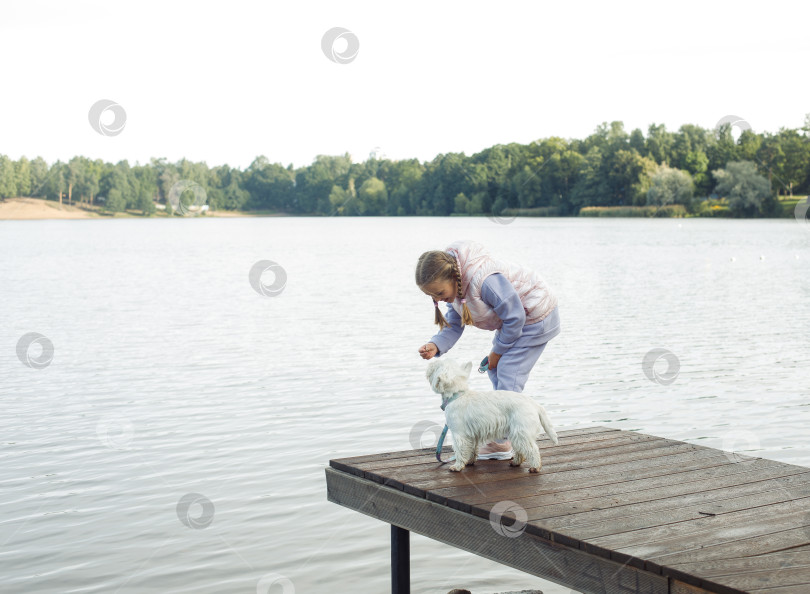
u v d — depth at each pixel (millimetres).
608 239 43719
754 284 21531
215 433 7309
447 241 44500
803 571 2469
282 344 12281
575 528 2896
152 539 5031
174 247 43375
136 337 13234
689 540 2764
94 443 7062
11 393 9094
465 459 3723
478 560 4855
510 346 3990
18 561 4727
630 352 11227
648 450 4156
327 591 4363
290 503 5605
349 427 7422
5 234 58844
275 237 53719
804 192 55125
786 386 8930
